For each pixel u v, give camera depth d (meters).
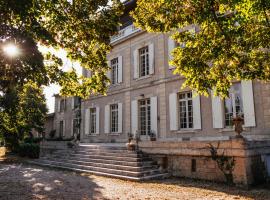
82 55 8.73
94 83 8.96
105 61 8.85
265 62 7.76
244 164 8.82
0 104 14.54
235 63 7.89
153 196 7.64
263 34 7.11
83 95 9.12
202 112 14.37
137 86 18.41
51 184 9.51
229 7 6.58
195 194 7.90
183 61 7.68
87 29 8.12
